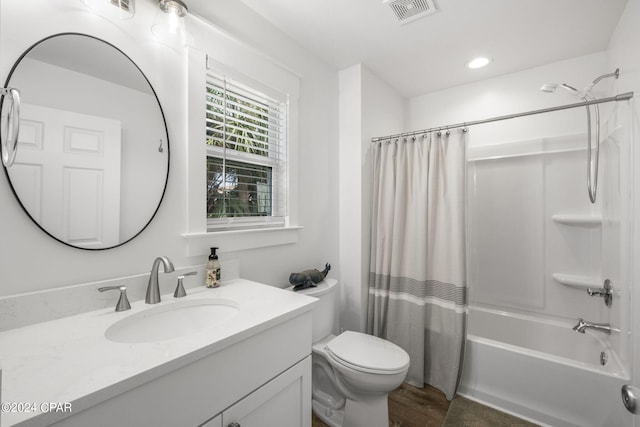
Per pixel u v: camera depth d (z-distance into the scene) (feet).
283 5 5.15
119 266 3.54
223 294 3.91
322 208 6.96
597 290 5.63
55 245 3.05
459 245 5.93
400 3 5.11
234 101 5.07
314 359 5.58
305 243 6.44
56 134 3.03
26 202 2.84
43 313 2.90
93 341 2.51
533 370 5.24
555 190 7.08
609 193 5.49
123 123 3.54
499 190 7.82
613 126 5.30
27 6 2.86
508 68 7.45
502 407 5.53
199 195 4.35
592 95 6.51
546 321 6.90
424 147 6.45
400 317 6.75
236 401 2.77
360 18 5.50
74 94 3.15
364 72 7.30
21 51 2.82
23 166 2.83
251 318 3.06
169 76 4.02
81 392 1.80
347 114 7.39
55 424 1.67
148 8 3.81
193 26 4.26
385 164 7.14
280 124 5.91
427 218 6.39
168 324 3.46
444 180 6.25
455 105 8.56
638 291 3.93
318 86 6.86
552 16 5.41
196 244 4.32
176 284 4.03
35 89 2.89
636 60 4.51
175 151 4.10
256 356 2.96
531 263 7.36
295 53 6.21
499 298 7.78
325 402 5.50
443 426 5.12
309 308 3.58
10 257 2.78
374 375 4.37
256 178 5.54
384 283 6.95
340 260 7.54
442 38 6.15
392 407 5.65
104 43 3.39
